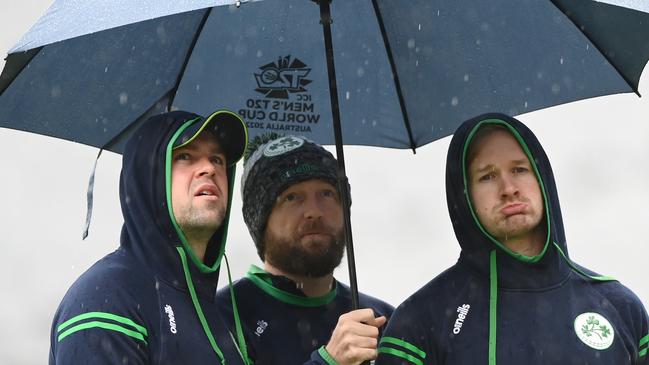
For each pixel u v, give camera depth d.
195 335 16.25
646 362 16.48
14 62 16.42
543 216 16.66
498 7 18.25
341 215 18.97
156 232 16.58
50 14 15.41
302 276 18.98
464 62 18.73
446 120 19.03
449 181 16.89
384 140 19.47
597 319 16.33
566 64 18.47
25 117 17.61
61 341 15.50
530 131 17.03
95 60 17.62
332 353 16.06
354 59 19.12
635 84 18.52
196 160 16.86
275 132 19.38
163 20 18.16
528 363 16.02
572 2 17.94
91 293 15.83
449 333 16.31
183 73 18.80
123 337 15.52
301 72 19.17
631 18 17.55
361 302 19.81
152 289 16.22
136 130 17.27
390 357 16.42
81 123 18.03
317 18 18.94
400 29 18.80
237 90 19.12
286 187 18.75
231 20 18.80
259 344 18.75
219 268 17.09
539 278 16.52
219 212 16.73
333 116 17.77
